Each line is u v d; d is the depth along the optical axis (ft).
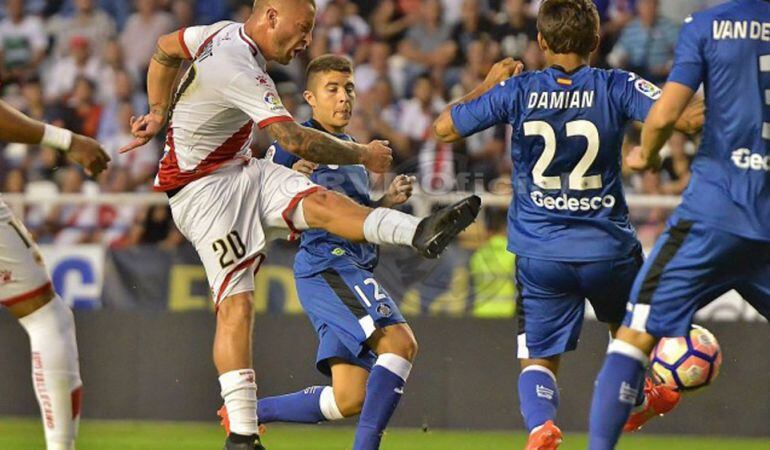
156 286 101.40
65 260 102.83
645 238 99.09
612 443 47.47
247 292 56.34
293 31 54.60
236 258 55.98
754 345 94.79
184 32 58.23
